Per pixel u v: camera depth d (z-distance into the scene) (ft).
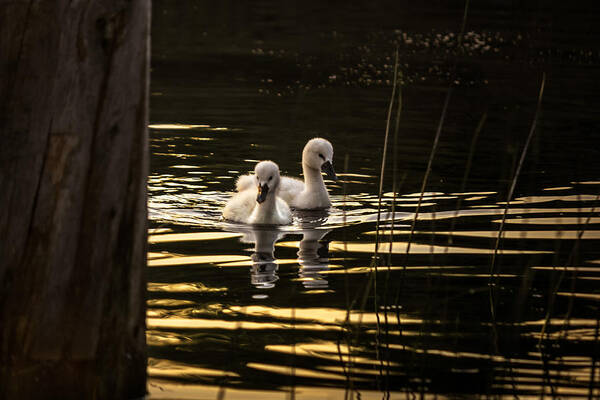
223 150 62.03
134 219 24.22
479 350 28.99
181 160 58.90
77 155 23.38
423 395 25.58
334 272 37.14
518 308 32.91
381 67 98.89
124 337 24.70
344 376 26.81
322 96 83.05
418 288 35.06
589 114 76.38
